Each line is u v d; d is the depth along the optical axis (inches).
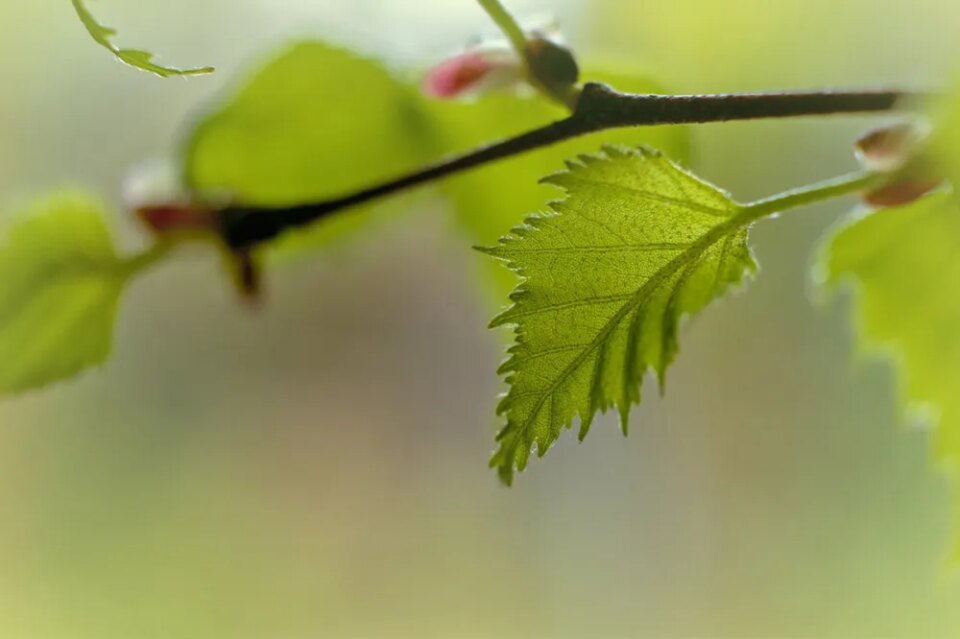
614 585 25.5
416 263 25.5
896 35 18.1
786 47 17.6
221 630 24.9
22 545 24.5
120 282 12.6
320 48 13.1
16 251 12.5
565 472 26.2
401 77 13.1
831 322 23.9
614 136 12.4
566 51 11.5
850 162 19.6
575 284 10.7
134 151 22.9
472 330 25.9
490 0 11.4
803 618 24.2
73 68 22.7
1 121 22.4
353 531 25.9
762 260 23.0
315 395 26.5
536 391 10.6
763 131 19.2
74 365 12.5
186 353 26.0
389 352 26.4
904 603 23.4
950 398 12.7
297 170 13.3
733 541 25.0
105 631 24.3
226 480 26.0
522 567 25.9
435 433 26.4
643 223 10.7
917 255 12.5
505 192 13.2
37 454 24.9
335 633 25.3
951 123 10.9
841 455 24.5
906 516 23.6
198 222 12.6
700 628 24.7
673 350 10.8
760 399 24.9
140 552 25.1
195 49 18.5
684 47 17.3
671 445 25.6
